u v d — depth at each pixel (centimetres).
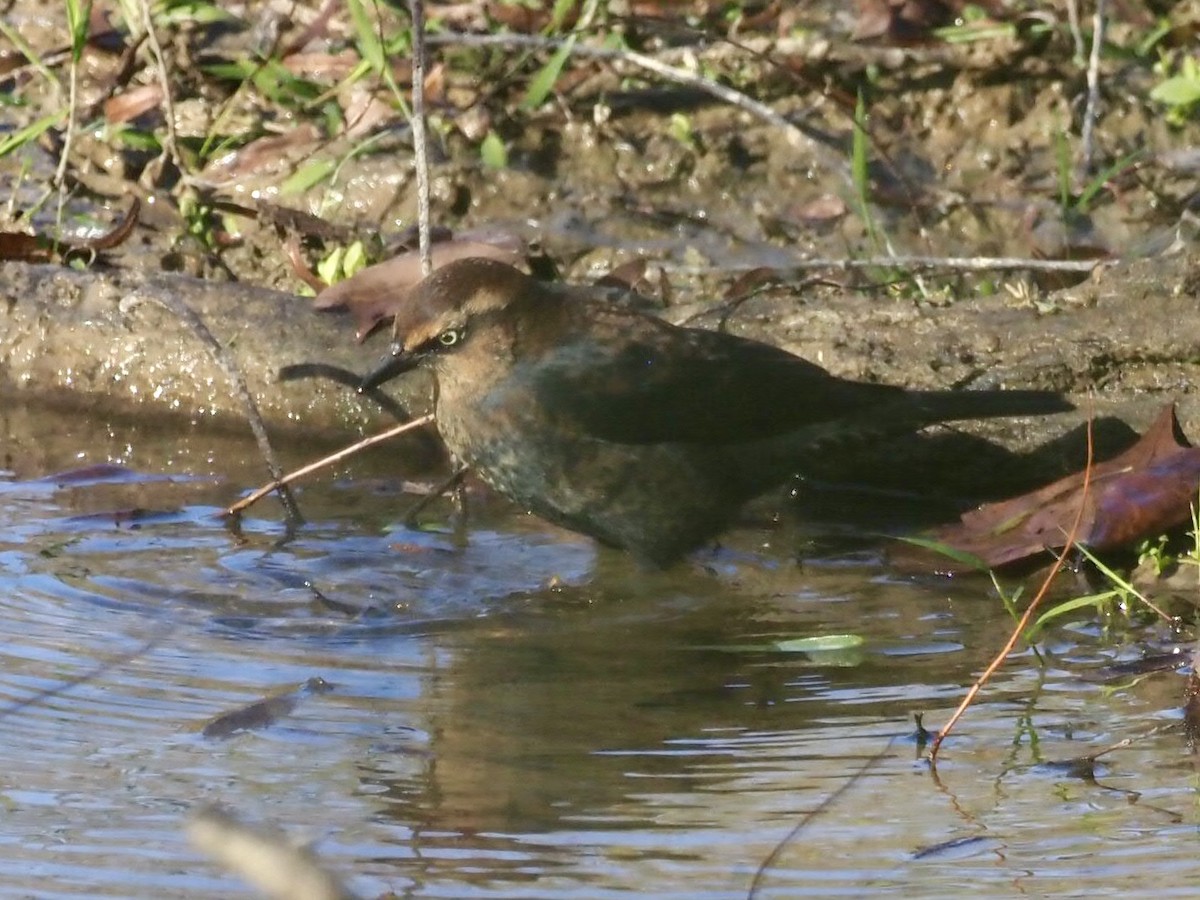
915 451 1090
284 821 681
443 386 1035
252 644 871
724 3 1446
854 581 975
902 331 1133
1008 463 1093
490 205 1316
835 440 1062
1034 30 1395
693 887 629
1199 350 1091
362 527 1047
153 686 814
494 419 1019
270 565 978
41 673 823
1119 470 988
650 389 1012
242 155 1341
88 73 1409
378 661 855
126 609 909
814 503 1091
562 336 1020
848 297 1186
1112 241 1290
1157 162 1328
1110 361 1100
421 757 741
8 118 1380
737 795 705
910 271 1248
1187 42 1412
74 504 1061
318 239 1292
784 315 1156
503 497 1065
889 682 827
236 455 1159
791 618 919
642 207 1320
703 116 1367
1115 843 661
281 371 1165
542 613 930
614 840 668
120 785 712
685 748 751
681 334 1039
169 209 1312
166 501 1070
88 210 1316
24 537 1005
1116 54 1398
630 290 1209
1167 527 952
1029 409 1027
